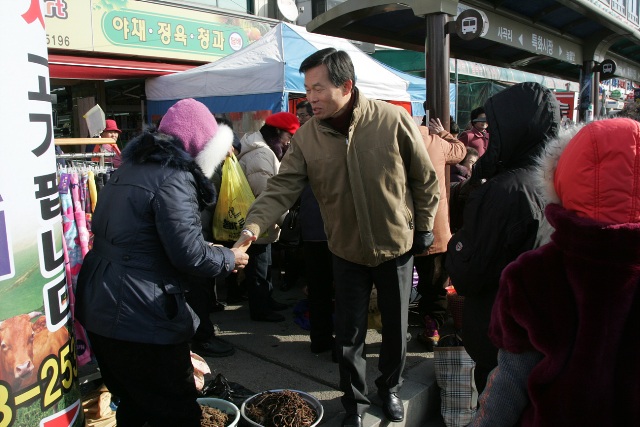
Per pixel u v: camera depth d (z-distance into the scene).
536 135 2.16
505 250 2.10
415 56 10.73
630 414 1.11
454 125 6.96
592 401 1.13
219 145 2.15
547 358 1.18
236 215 3.71
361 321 2.70
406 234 2.64
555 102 2.18
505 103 2.21
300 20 12.23
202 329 3.50
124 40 8.74
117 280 1.97
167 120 2.17
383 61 11.03
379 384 2.84
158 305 1.99
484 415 1.35
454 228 4.12
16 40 1.51
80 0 8.18
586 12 5.75
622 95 19.77
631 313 1.11
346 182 2.59
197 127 2.14
